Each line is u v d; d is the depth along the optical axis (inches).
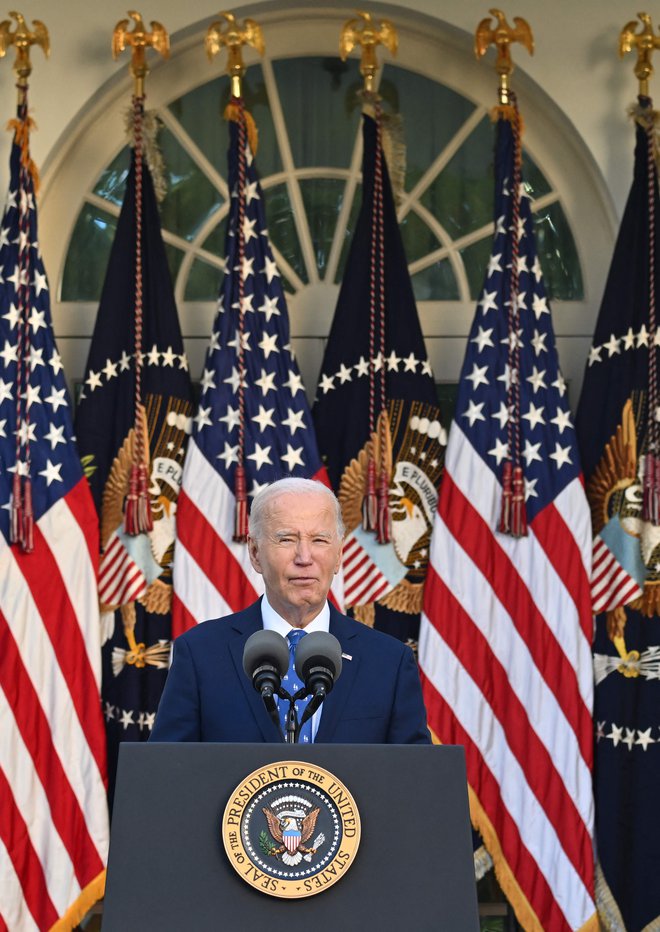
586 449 419.8
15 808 388.5
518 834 398.0
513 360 415.8
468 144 459.2
